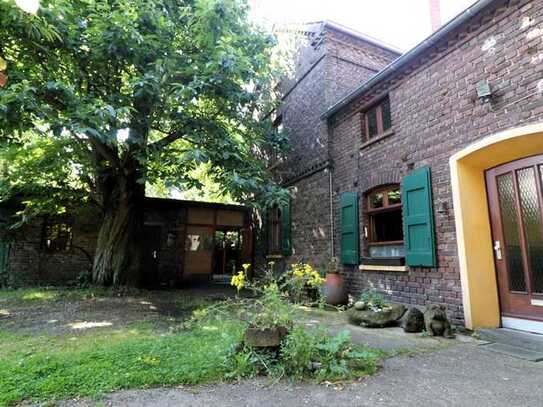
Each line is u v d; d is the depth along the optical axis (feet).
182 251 41.98
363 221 23.67
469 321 15.02
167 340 12.96
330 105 28.37
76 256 36.63
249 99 25.68
